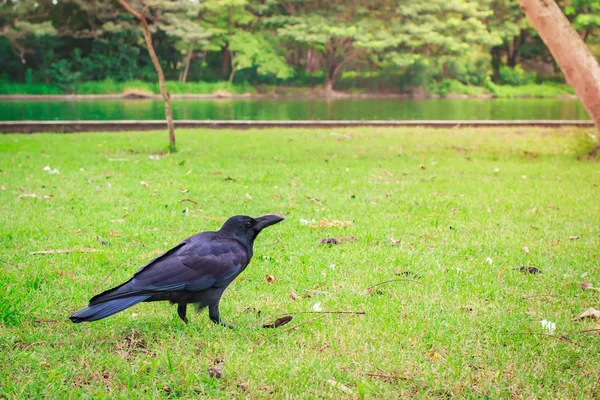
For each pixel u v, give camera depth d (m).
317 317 4.77
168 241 6.82
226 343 4.26
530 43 65.19
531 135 18.84
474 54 61.88
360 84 58.31
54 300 5.02
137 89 50.75
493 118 28.62
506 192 10.09
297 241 6.93
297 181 10.63
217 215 8.02
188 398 3.56
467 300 5.21
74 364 3.92
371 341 4.38
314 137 17.56
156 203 8.59
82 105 36.91
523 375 3.85
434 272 5.92
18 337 4.32
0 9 47.44
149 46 13.69
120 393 3.58
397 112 32.22
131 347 4.22
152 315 4.86
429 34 51.19
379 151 15.02
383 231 7.42
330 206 8.71
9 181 10.03
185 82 54.53
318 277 5.73
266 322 4.71
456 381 3.78
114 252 6.32
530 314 4.93
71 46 55.44
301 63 62.75
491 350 4.27
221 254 4.30
